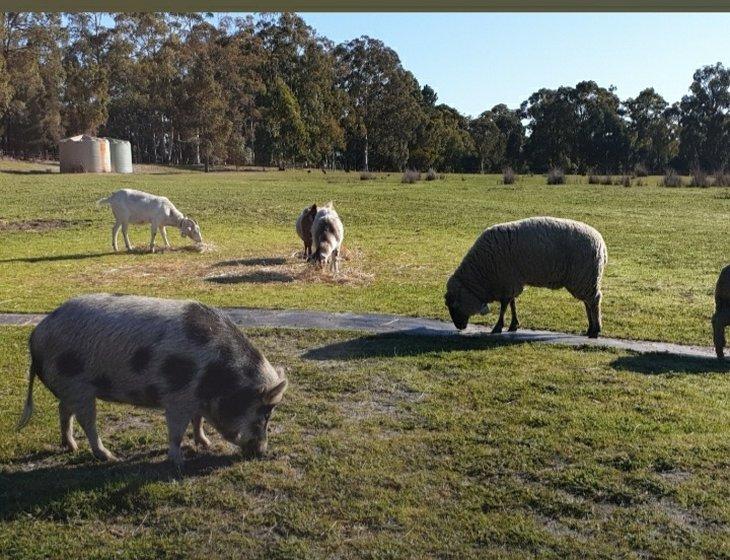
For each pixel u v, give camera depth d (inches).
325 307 487.8
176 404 219.5
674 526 196.1
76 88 3002.0
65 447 243.4
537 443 248.7
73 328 221.8
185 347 216.1
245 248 788.0
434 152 3742.6
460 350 373.4
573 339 407.5
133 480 217.9
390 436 258.2
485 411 281.4
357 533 193.9
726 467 230.4
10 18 2647.6
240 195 1403.8
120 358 216.8
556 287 410.3
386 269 660.7
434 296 534.0
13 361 346.0
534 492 214.2
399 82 3604.8
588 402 293.0
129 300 227.3
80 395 226.4
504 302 414.6
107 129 3430.1
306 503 208.7
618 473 226.5
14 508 203.3
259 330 410.3
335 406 288.4
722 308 369.1
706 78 3855.8
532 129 4146.2
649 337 414.6
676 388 312.5
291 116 3038.9
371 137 3614.7
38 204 1193.4
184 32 3280.0
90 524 197.3
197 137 2967.5
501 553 184.4
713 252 775.7
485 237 406.9
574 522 198.5
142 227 967.6
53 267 660.1
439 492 215.3
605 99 3961.6
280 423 269.9
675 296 541.3
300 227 699.4
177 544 187.6
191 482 219.6
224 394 221.3
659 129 3939.5
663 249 797.2
